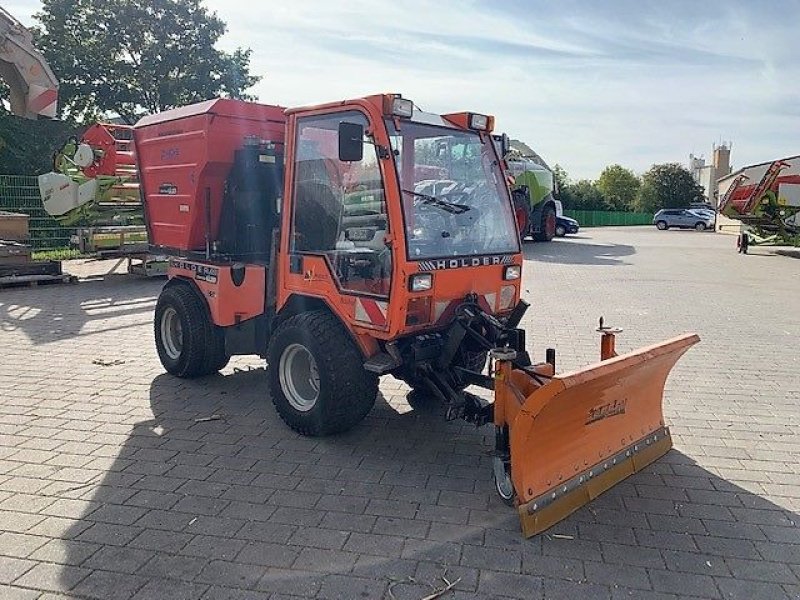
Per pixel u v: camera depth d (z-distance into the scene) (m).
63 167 14.33
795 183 23.25
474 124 5.23
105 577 3.38
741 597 3.31
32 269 12.88
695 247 26.19
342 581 3.38
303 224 5.32
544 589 3.34
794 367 7.63
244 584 3.34
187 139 6.37
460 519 4.03
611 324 10.04
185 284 6.72
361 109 4.75
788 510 4.21
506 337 4.64
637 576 3.47
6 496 4.23
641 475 4.68
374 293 4.80
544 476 4.01
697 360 7.93
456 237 5.04
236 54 31.92
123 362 7.43
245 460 4.84
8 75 10.97
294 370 5.38
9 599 3.18
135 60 30.09
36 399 6.12
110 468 4.66
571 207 63.81
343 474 4.63
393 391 6.46
